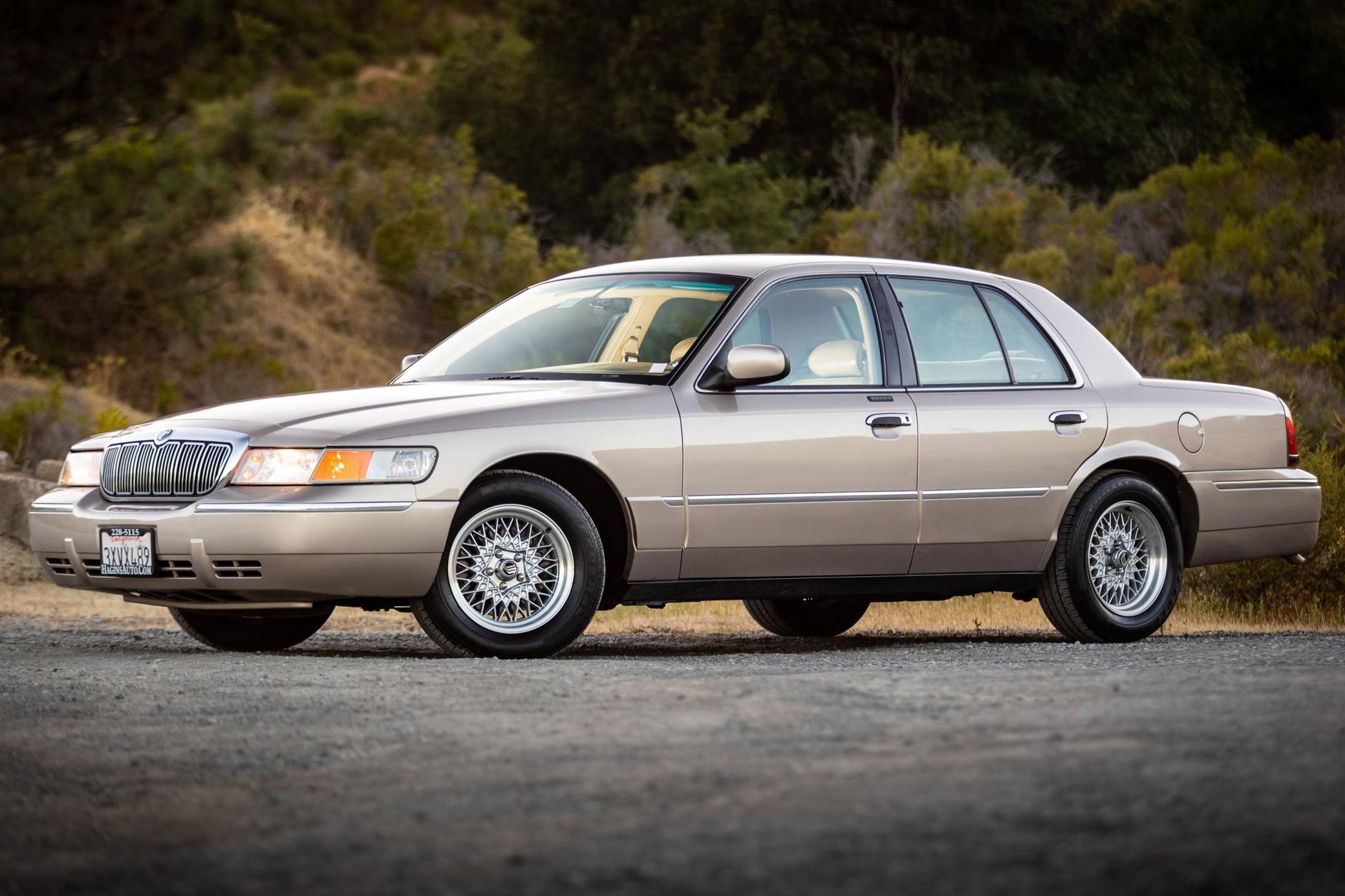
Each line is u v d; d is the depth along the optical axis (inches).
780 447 585.6
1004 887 232.5
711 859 250.2
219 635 653.9
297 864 257.1
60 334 1918.1
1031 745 327.0
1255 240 1959.9
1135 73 3198.8
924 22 3056.1
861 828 265.4
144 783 325.4
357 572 530.9
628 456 561.9
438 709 395.2
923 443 613.3
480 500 548.7
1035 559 646.5
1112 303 1877.5
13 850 276.2
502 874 245.4
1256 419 708.0
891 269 640.4
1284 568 950.4
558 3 3368.6
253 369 2132.1
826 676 441.1
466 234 2578.7
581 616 560.1
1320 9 3577.8
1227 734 336.2
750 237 2615.7
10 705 430.9
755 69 3002.0
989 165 2401.6
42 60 1728.6
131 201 1875.0
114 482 572.7
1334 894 228.1
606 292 642.2
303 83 4340.6
